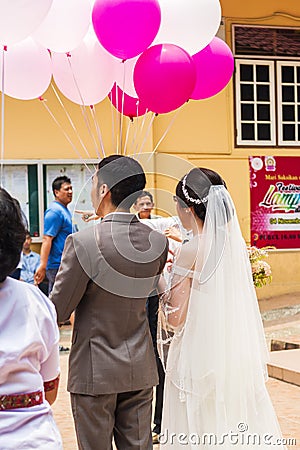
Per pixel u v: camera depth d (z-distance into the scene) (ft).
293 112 38.91
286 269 38.19
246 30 38.11
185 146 37.04
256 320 13.34
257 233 37.96
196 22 15.61
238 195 37.86
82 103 17.30
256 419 12.80
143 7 14.32
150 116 31.68
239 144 37.91
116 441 11.73
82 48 16.42
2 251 7.88
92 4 15.52
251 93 38.22
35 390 7.92
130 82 16.71
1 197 8.01
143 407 11.62
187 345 12.63
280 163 38.34
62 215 26.86
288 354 26.07
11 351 7.74
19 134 34.42
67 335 31.45
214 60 17.07
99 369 11.14
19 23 13.64
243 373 12.71
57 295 11.10
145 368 11.48
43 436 7.80
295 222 38.40
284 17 38.60
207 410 12.51
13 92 16.69
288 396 21.72
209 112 37.40
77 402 11.32
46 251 26.76
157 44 15.47
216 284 12.67
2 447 7.60
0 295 7.99
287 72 38.81
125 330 11.39
